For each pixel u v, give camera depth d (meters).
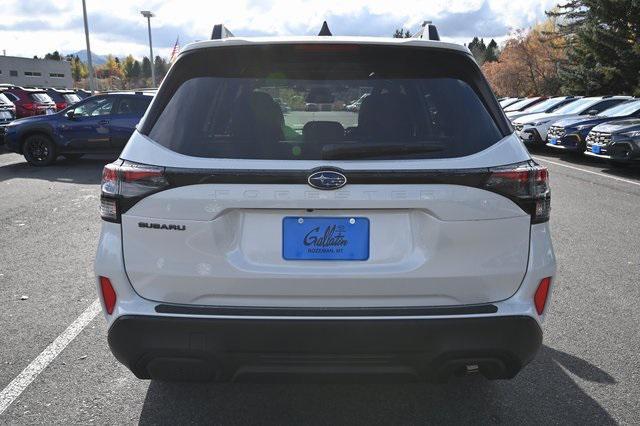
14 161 14.65
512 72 55.44
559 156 16.55
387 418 2.84
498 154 2.30
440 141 2.33
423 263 2.25
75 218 7.64
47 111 21.86
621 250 6.02
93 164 13.98
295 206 2.21
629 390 3.10
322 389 3.12
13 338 3.75
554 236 6.66
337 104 2.46
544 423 2.79
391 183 2.20
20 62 85.94
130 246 2.30
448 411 2.90
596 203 8.88
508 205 2.28
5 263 5.51
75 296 4.57
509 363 2.38
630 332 3.87
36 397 3.02
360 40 2.53
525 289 2.34
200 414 2.87
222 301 2.29
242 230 2.25
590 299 4.52
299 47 2.50
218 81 2.47
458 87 2.49
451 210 2.23
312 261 2.26
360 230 2.25
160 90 2.47
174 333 2.25
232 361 2.28
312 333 2.23
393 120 2.43
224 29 2.77
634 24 30.78
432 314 2.25
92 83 33.41
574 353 3.55
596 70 32.94
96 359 3.46
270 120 2.36
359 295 2.27
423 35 2.90
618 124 12.88
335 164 2.21
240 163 2.22
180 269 2.26
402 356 2.27
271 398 3.02
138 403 2.97
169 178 2.23
